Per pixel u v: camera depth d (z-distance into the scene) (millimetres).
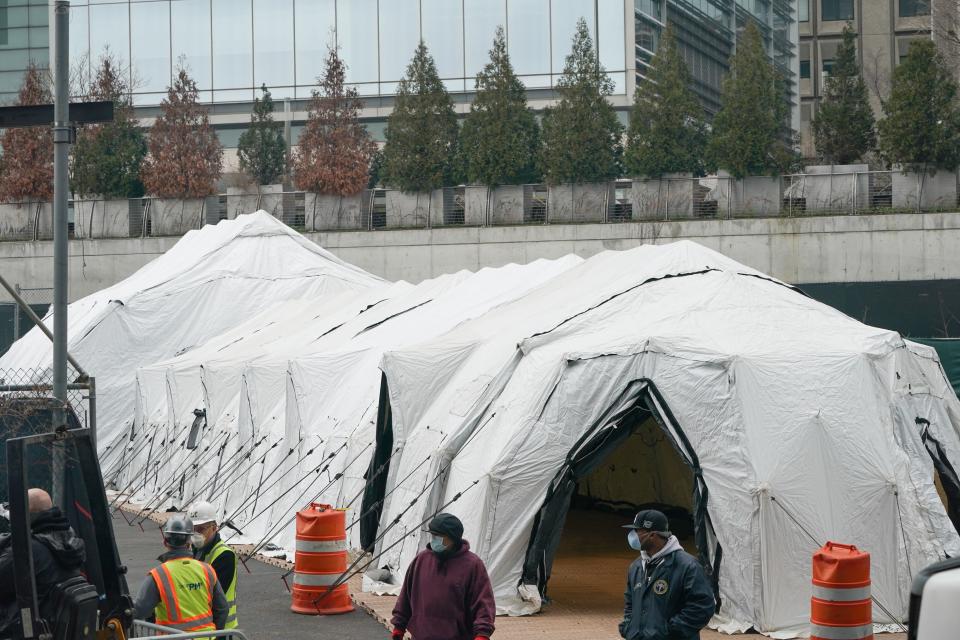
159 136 57656
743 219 46469
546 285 24719
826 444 17031
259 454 26984
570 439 17859
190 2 71500
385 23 68625
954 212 44094
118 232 55938
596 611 17469
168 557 11117
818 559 13898
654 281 20641
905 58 47719
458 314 26312
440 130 53719
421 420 21328
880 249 44656
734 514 16641
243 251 40531
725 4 73812
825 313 19828
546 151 51062
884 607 16484
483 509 17484
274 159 64938
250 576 20969
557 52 65750
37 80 62531
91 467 9453
